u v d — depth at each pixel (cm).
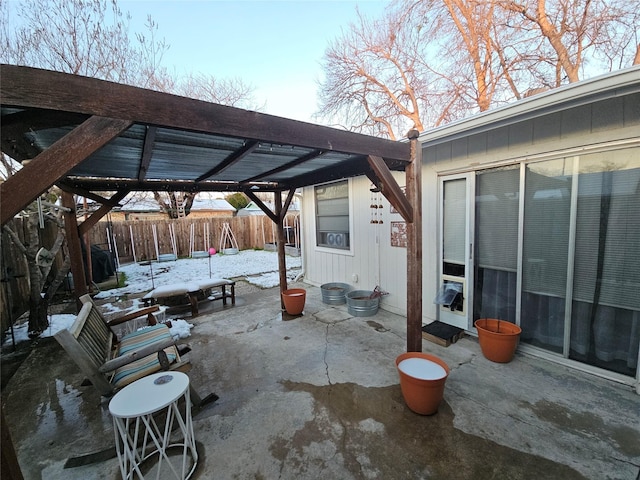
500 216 308
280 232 481
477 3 649
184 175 364
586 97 207
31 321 392
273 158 279
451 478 163
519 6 613
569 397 228
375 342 342
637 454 174
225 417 219
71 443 202
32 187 117
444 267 367
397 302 434
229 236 1291
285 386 257
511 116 243
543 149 267
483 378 257
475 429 198
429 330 342
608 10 528
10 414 235
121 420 154
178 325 407
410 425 204
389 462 175
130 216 1484
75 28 539
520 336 304
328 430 203
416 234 263
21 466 183
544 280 281
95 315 268
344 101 955
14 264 443
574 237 258
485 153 310
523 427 198
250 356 317
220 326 411
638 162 222
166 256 1032
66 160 123
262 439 197
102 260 728
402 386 220
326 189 561
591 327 256
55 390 268
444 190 358
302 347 334
